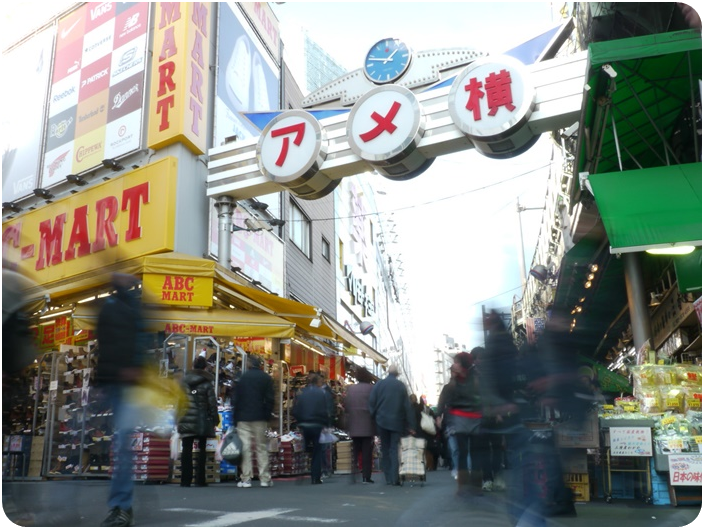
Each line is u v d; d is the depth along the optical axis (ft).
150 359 16.70
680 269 30.45
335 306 79.92
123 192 48.39
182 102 47.47
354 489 29.30
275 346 44.86
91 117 53.31
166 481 33.27
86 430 35.17
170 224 45.27
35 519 17.15
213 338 36.91
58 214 52.80
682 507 21.83
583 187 30.30
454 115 39.06
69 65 56.75
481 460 26.35
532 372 20.12
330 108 45.19
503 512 19.90
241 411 30.63
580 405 19.90
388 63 43.78
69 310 41.73
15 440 36.63
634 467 23.26
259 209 55.98
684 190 25.07
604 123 27.71
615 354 65.92
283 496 25.07
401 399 32.24
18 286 15.65
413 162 41.42
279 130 45.11
